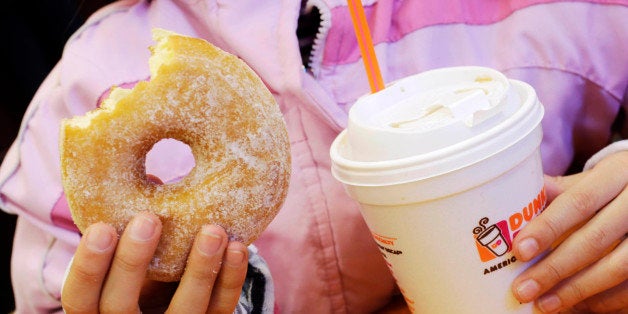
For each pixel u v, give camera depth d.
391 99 0.33
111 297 0.28
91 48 0.44
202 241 0.27
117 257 0.27
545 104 0.44
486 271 0.31
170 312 0.29
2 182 0.43
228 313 0.30
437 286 0.31
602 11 0.43
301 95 0.41
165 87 0.27
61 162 0.27
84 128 0.27
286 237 0.42
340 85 0.44
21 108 0.62
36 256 0.43
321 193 0.42
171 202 0.28
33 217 0.43
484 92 0.31
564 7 0.43
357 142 0.31
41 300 0.43
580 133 0.46
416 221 0.30
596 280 0.32
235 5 0.43
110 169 0.27
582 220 0.31
